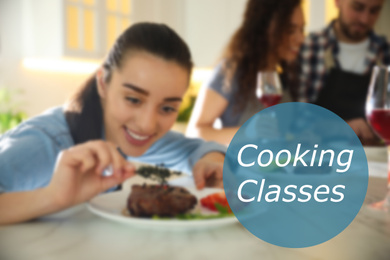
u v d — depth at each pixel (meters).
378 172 0.93
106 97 0.87
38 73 3.14
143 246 0.43
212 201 0.56
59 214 0.57
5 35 2.92
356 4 2.37
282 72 2.04
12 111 2.86
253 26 1.89
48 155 0.76
